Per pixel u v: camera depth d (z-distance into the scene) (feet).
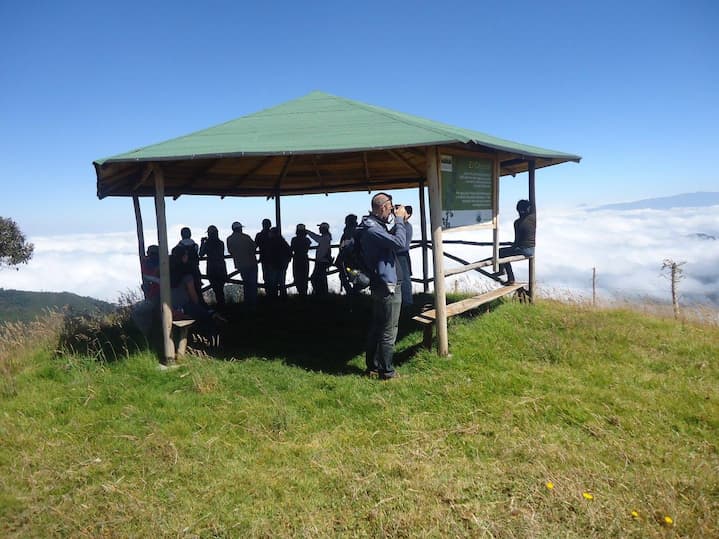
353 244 17.15
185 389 16.79
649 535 9.37
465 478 11.37
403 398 15.74
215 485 11.26
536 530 9.52
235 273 31.32
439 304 18.45
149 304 24.61
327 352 20.40
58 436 13.69
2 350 21.65
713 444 13.02
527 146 25.23
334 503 10.58
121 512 10.32
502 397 15.69
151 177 25.02
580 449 12.73
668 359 19.66
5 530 9.86
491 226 23.11
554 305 26.84
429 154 17.99
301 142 17.58
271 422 14.24
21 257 60.18
